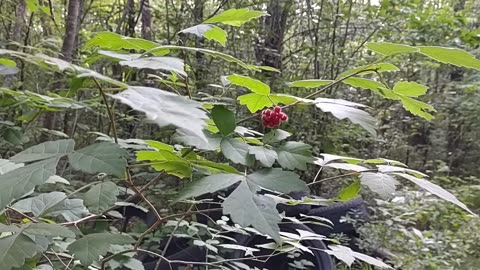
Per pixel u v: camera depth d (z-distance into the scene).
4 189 0.69
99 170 0.72
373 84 0.98
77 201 1.11
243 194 0.77
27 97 1.03
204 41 4.30
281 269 3.43
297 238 1.42
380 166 0.96
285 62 5.66
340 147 5.24
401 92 0.97
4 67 0.82
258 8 5.30
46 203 1.06
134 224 3.00
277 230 0.72
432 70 7.01
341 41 5.92
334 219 3.76
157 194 2.66
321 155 1.15
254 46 5.19
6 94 1.09
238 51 5.12
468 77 7.25
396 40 5.59
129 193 1.52
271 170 0.84
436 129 7.68
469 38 5.47
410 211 4.43
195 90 4.07
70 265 1.27
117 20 5.19
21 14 3.90
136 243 1.22
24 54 0.69
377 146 6.21
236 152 0.85
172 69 0.76
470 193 5.90
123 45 0.94
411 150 7.24
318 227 3.70
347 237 3.86
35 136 2.43
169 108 0.58
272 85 4.49
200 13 5.10
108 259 1.17
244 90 2.50
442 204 4.74
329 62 5.58
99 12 5.16
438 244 3.98
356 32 5.96
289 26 5.72
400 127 7.16
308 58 5.67
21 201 1.07
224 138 0.88
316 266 3.41
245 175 0.83
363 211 3.95
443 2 6.34
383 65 0.96
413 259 3.73
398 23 5.70
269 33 5.35
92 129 3.40
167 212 2.67
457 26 5.64
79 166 0.72
